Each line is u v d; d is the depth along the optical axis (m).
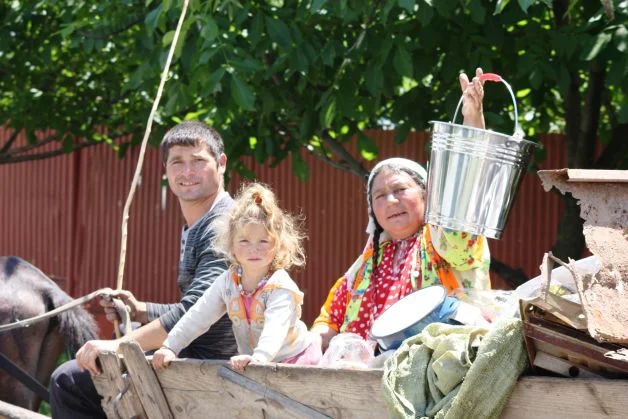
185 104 8.51
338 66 9.12
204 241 5.95
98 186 16.25
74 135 13.24
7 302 7.99
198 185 6.11
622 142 9.51
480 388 3.94
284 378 4.59
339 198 13.59
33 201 17.14
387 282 5.62
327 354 5.17
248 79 8.70
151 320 6.11
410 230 5.59
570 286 4.70
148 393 5.14
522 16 8.21
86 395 5.69
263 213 5.24
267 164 14.02
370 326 5.58
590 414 3.72
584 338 3.86
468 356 4.08
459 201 4.74
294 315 5.25
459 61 8.27
